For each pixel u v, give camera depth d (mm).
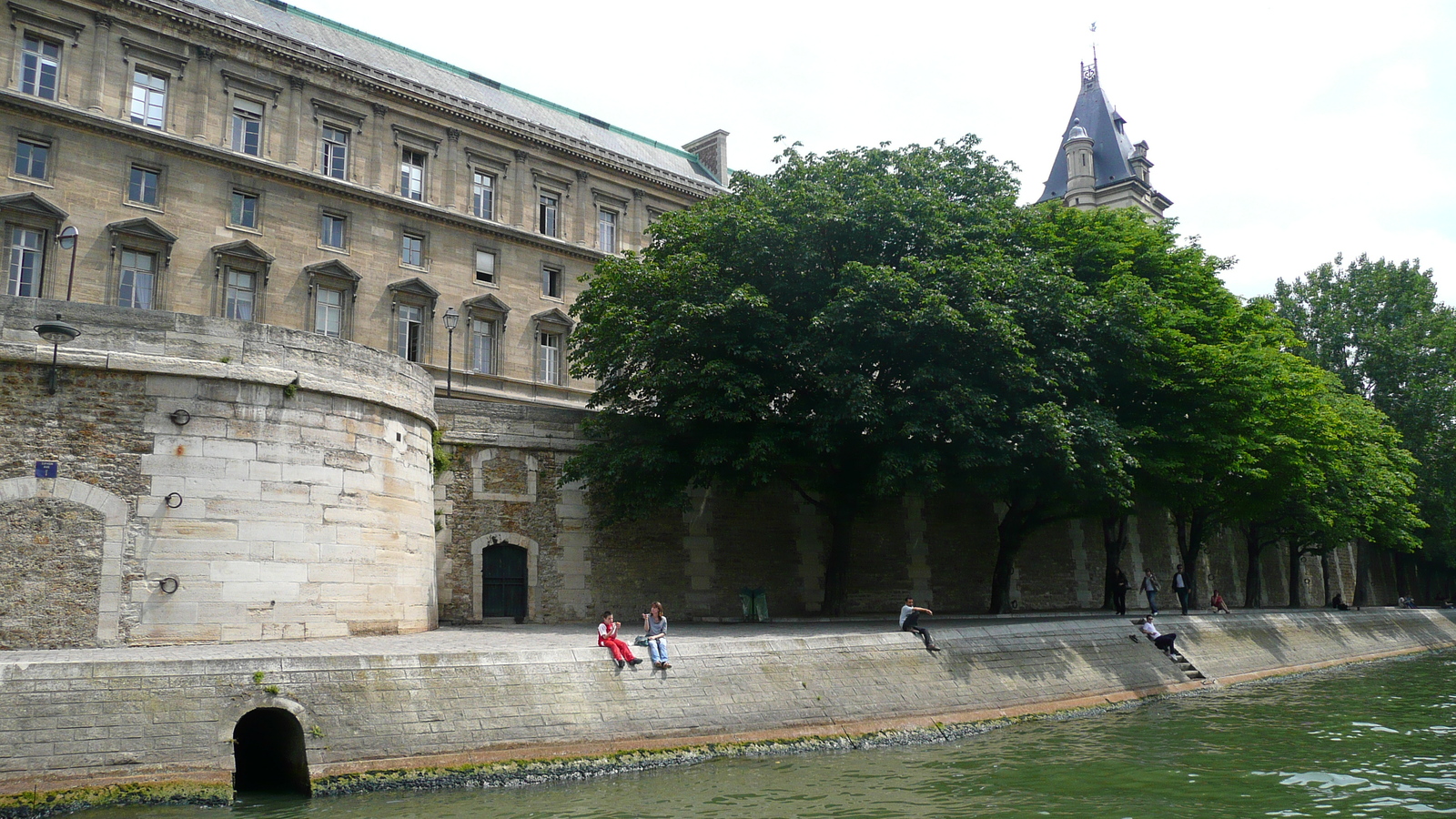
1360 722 21500
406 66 43938
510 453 25719
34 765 11875
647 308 26125
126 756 12336
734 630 23938
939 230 25641
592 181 46562
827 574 28641
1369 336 53375
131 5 34188
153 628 16375
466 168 42625
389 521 19906
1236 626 32062
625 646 16516
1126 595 37000
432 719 14188
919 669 20141
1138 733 19859
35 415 16250
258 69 37219
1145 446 29422
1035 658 22750
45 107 32125
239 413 17703
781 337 24828
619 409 28438
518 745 14602
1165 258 32375
